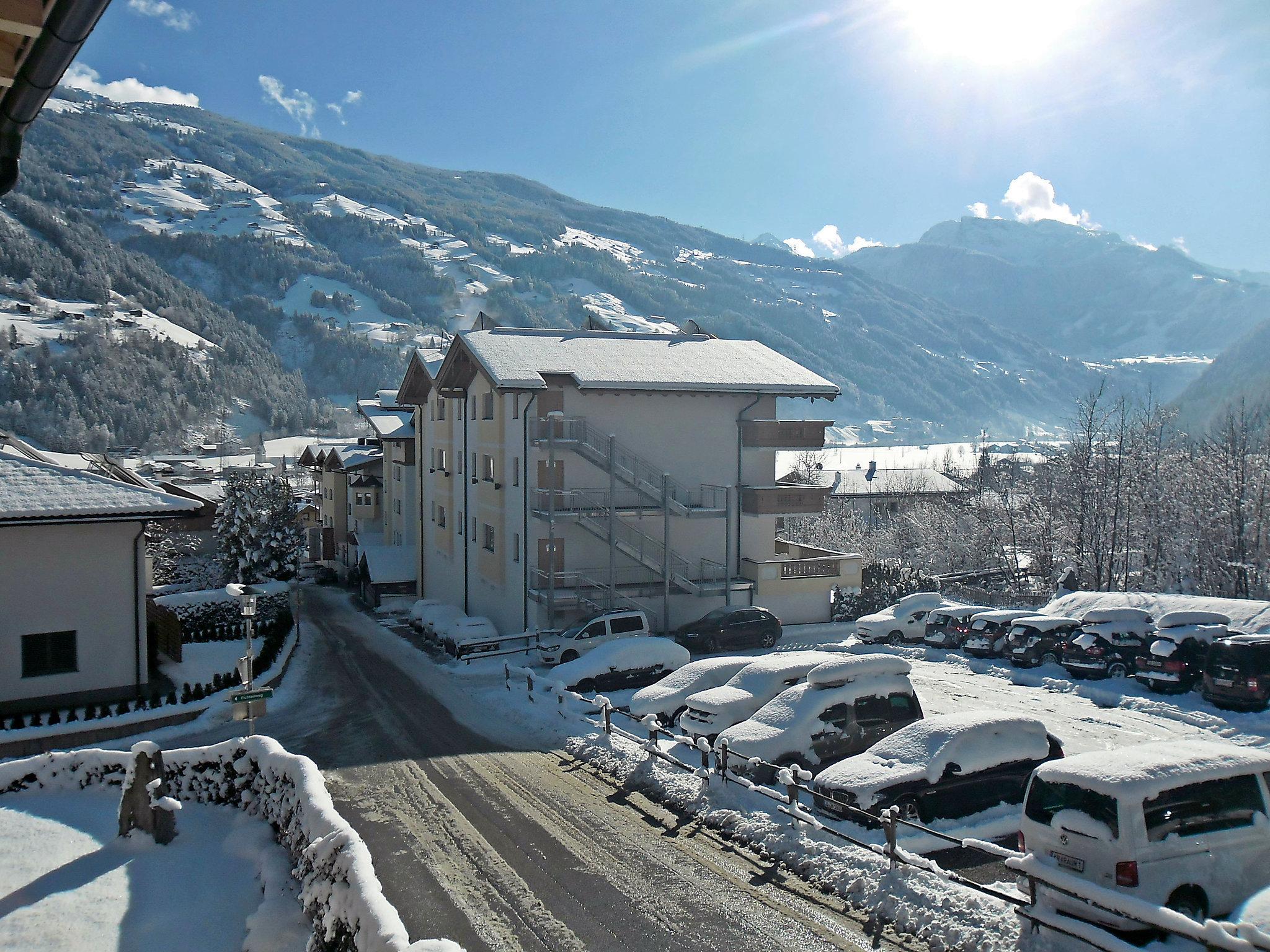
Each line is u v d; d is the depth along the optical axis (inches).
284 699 992.2
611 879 494.9
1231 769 415.2
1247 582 1676.9
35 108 274.2
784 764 625.3
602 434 1293.1
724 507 1363.2
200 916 443.2
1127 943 350.6
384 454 2191.2
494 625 1364.4
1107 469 1866.4
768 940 420.8
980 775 565.6
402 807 625.6
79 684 922.1
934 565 2331.4
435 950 288.5
